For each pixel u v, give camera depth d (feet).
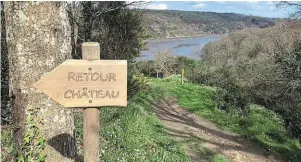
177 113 47.24
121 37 36.88
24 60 12.89
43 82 10.07
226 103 53.83
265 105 56.85
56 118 13.34
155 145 28.02
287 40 52.60
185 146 32.32
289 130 44.80
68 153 13.74
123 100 10.35
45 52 12.95
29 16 12.72
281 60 50.85
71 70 10.09
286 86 50.44
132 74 38.45
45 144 13.21
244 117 46.39
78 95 10.19
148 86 55.83
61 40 13.25
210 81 82.17
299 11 48.60
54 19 12.97
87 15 34.19
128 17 36.91
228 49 96.94
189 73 94.27
